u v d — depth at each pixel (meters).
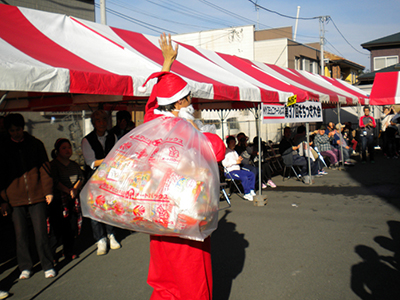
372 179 9.42
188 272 2.30
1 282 3.90
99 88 3.84
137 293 3.54
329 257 4.21
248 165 8.62
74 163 4.49
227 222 5.88
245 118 19.39
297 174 10.52
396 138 14.69
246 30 23.28
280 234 5.14
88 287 3.70
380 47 27.05
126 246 4.92
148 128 2.37
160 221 2.06
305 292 3.39
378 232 5.06
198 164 2.16
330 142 12.69
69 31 5.12
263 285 3.57
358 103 12.10
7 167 3.74
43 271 4.14
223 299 3.32
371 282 3.54
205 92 5.25
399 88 13.68
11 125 3.67
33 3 9.34
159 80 2.56
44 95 5.52
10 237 5.62
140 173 2.15
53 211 4.29
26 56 3.67
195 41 24.86
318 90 9.77
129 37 6.50
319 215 6.11
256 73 8.65
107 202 2.19
